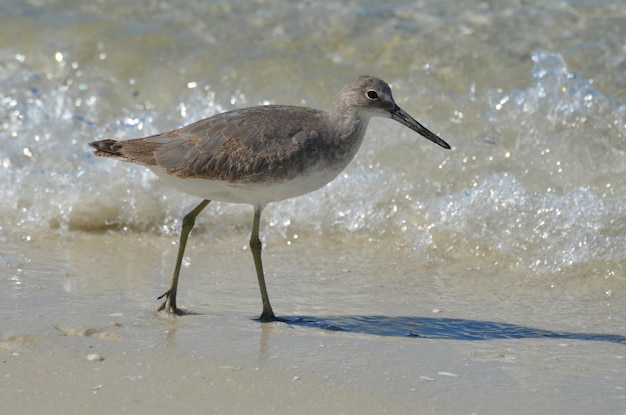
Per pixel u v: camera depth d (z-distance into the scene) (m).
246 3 30.20
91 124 25.47
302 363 14.35
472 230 20.72
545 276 19.17
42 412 12.54
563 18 28.02
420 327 16.25
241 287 18.20
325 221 21.72
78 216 21.64
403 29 28.12
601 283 18.77
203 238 21.27
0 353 14.38
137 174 22.66
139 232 21.48
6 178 22.72
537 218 20.53
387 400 13.15
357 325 16.25
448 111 24.58
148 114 25.64
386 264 19.81
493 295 18.11
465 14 28.72
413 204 21.67
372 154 23.12
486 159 22.67
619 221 20.08
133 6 30.58
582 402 13.18
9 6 30.73
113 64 27.86
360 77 16.89
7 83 27.28
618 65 25.61
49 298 16.97
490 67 26.12
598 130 23.12
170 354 14.56
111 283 18.02
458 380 13.88
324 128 16.38
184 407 12.77
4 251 19.75
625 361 14.79
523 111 24.00
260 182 15.88
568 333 16.11
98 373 13.76
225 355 14.59
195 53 27.77
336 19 28.94
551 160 22.45
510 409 12.95
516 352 15.11
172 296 16.48
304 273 19.16
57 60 28.28
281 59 27.14
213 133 15.94
